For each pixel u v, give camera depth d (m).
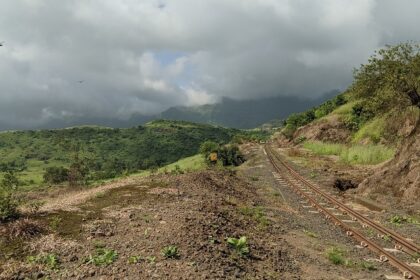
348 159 42.75
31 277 9.28
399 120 41.56
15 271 9.51
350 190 27.66
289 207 21.69
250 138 118.94
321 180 31.06
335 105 90.94
